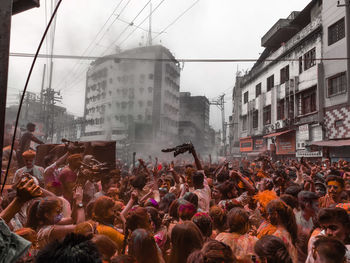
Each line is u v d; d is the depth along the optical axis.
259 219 3.75
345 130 19.50
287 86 27.55
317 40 22.98
